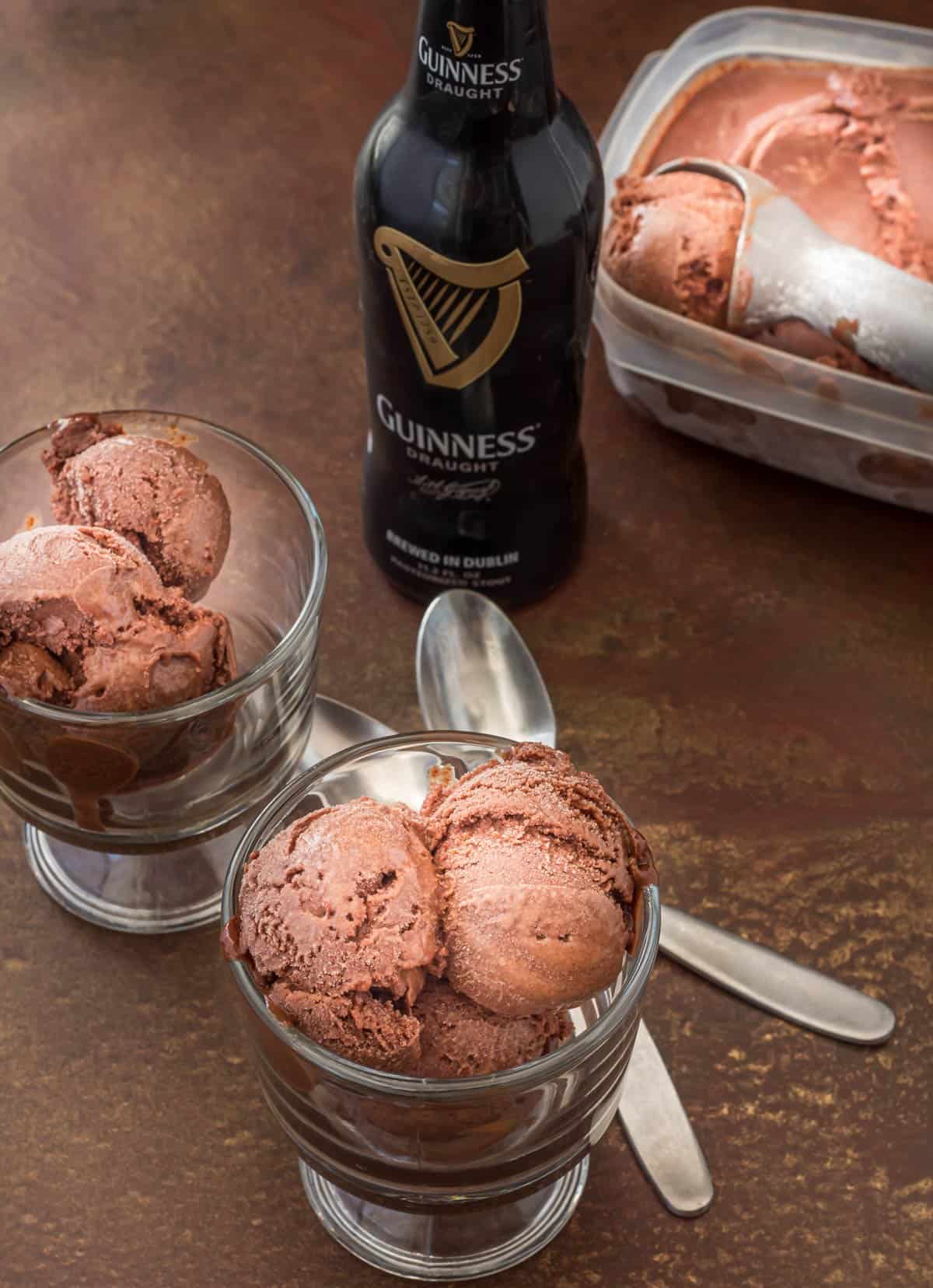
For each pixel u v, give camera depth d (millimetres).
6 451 685
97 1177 652
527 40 658
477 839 619
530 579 748
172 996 680
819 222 771
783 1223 648
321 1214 648
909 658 746
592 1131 624
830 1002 675
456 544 738
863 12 903
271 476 689
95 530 666
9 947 688
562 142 679
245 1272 641
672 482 783
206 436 696
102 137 869
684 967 685
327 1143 616
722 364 746
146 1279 639
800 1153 657
